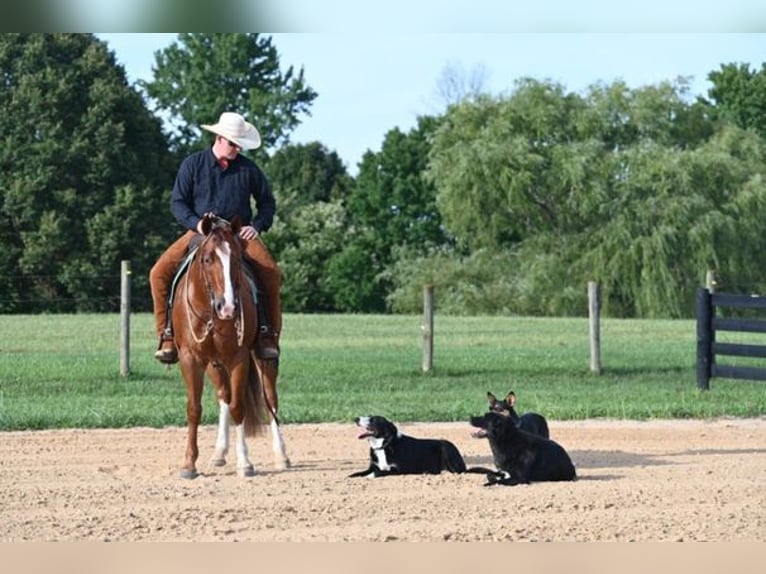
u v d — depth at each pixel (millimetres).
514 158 54938
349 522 10469
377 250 67938
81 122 58750
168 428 17172
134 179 59000
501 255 56844
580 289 52469
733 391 21859
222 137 13055
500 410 12969
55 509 10945
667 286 50906
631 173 53438
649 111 56312
